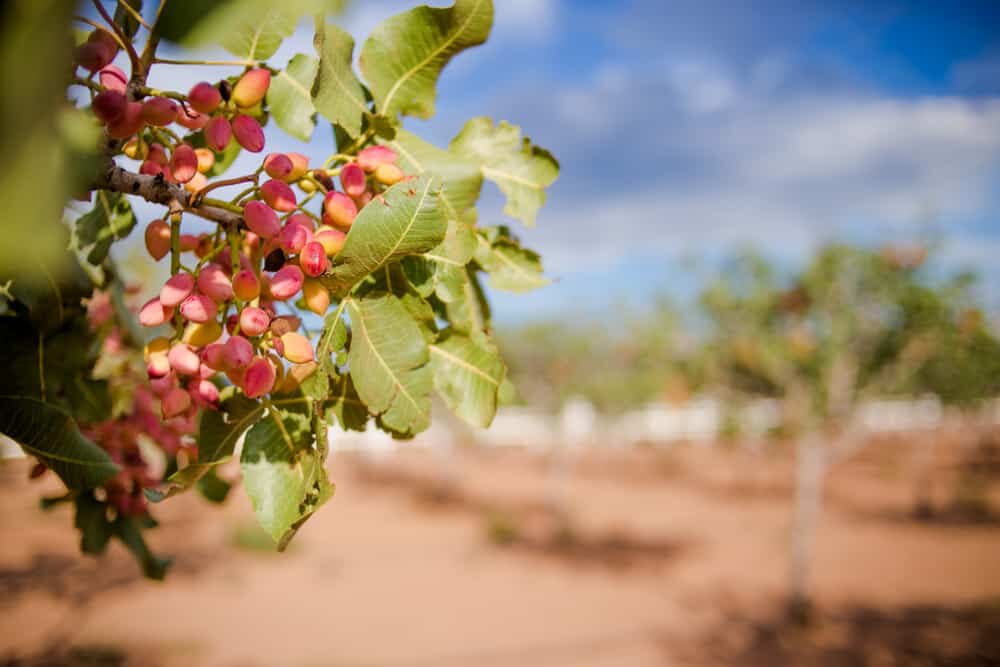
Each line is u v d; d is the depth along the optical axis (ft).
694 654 32.81
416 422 2.83
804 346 41.47
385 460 96.22
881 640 35.04
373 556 49.47
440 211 2.61
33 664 26.21
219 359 2.58
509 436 107.96
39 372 3.44
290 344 2.70
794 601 39.01
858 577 46.57
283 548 2.48
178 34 2.35
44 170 0.82
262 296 2.90
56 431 3.20
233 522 54.75
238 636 32.81
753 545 54.90
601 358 68.28
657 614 38.42
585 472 90.02
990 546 54.54
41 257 0.84
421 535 55.98
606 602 40.34
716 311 43.57
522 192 3.80
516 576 45.32
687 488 80.38
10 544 40.47
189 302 2.62
